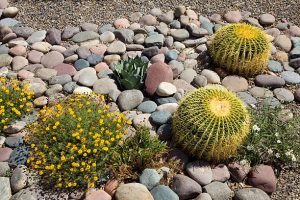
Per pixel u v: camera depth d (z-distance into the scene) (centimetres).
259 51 177
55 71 184
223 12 224
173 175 147
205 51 196
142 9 222
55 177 142
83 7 221
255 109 169
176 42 203
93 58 189
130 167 146
